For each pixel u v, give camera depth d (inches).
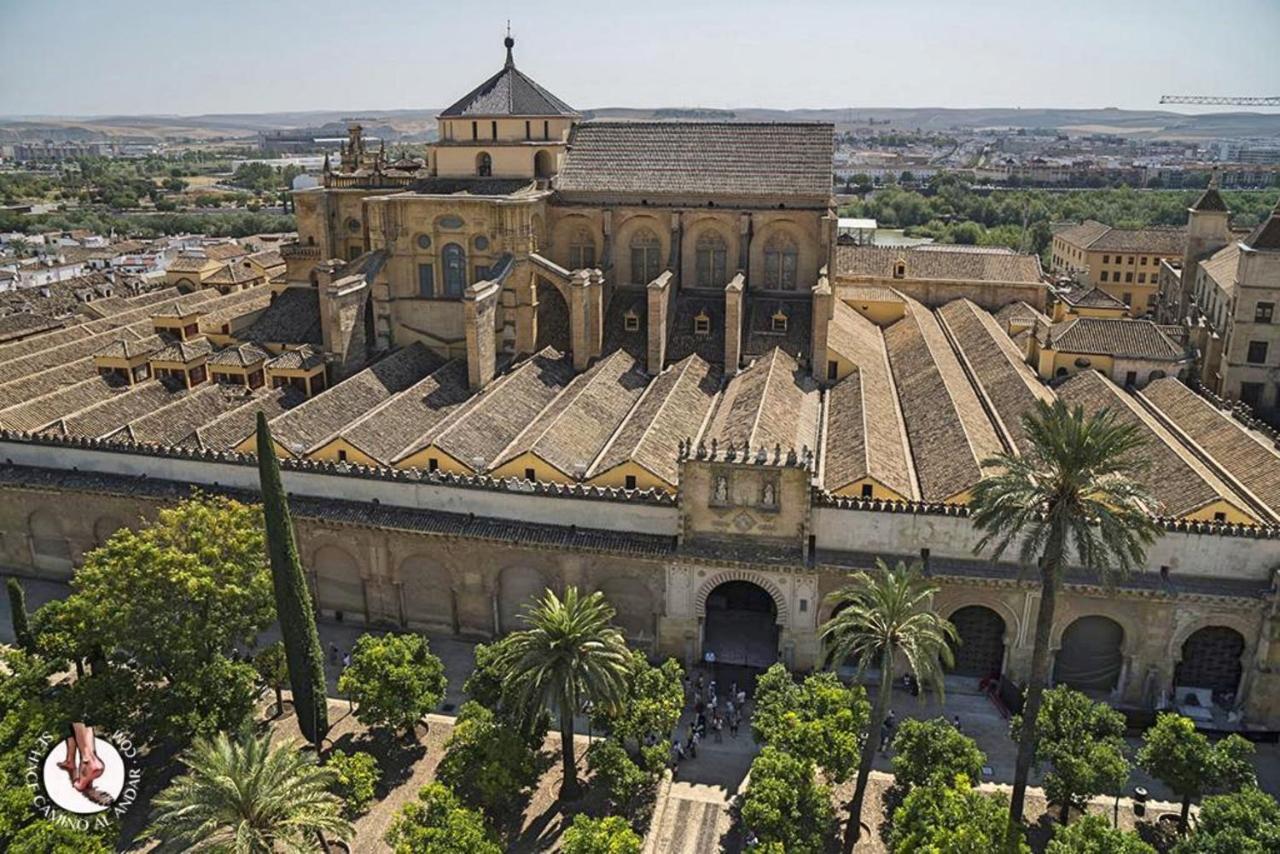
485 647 2219.5
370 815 2116.1
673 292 3944.4
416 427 3181.6
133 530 3026.6
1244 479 2849.4
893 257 5452.8
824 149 3993.6
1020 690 2453.2
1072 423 1779.0
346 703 2529.5
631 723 2071.9
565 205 4052.7
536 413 3321.9
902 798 2126.0
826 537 2534.5
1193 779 1939.0
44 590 3127.5
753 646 2723.9
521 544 2640.3
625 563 2618.1
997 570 2448.3
